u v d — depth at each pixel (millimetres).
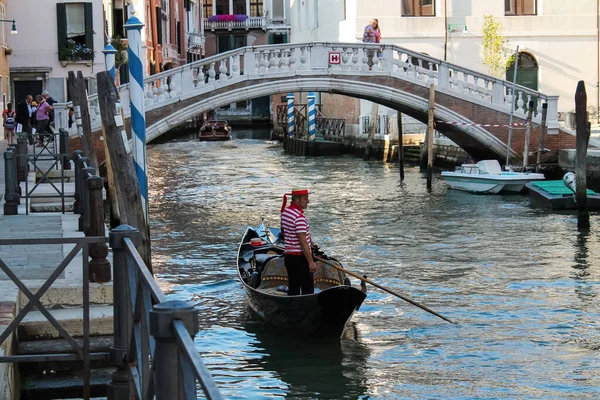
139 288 5133
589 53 36625
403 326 11625
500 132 27953
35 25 38250
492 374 9781
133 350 6039
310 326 10953
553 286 13742
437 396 9148
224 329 11492
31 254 10219
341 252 16922
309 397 9141
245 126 73312
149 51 48625
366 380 9617
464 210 22641
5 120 32844
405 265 15547
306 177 31922
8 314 7184
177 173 34344
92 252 8281
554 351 10539
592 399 9039
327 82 26781
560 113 32562
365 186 28578
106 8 42844
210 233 19250
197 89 25734
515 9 36625
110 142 10508
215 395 2834
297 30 51969
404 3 36344
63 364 7578
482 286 13797
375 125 37562
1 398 5859
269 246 13602
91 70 38750
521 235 18578
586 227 19109
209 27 76125
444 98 27594
